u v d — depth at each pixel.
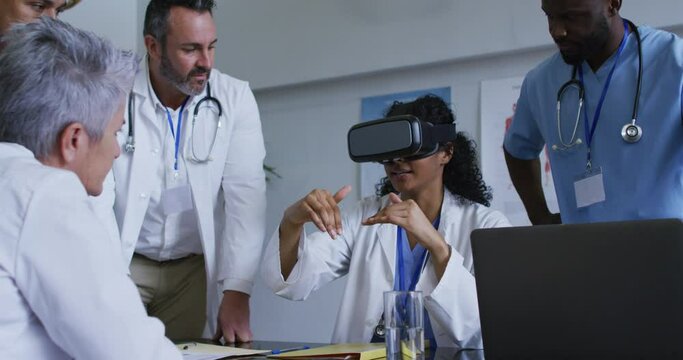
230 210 2.21
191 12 2.04
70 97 0.99
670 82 1.71
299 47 3.59
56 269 0.89
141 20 4.02
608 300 0.99
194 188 2.17
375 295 1.78
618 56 1.79
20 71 0.98
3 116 0.98
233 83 2.30
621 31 1.79
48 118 0.98
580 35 1.72
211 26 2.08
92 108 1.01
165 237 2.20
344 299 1.83
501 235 1.09
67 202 0.92
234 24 3.77
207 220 2.17
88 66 1.01
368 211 1.98
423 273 1.69
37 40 1.00
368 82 3.48
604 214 1.78
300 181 3.64
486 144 3.17
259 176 2.24
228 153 2.24
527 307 1.06
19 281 0.90
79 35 1.03
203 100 2.20
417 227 1.58
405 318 1.24
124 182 2.12
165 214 2.18
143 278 2.25
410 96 3.37
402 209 1.59
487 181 3.16
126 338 0.91
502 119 3.15
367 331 1.76
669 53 1.73
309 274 1.82
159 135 2.17
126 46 3.97
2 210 0.90
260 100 3.76
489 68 3.20
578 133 1.86
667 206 1.69
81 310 0.89
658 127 1.71
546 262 1.04
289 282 1.81
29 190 0.91
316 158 3.61
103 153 1.04
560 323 1.03
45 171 0.94
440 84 3.30
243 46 3.74
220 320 2.07
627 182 1.74
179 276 2.28
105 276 0.91
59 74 0.98
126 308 0.92
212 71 2.32
